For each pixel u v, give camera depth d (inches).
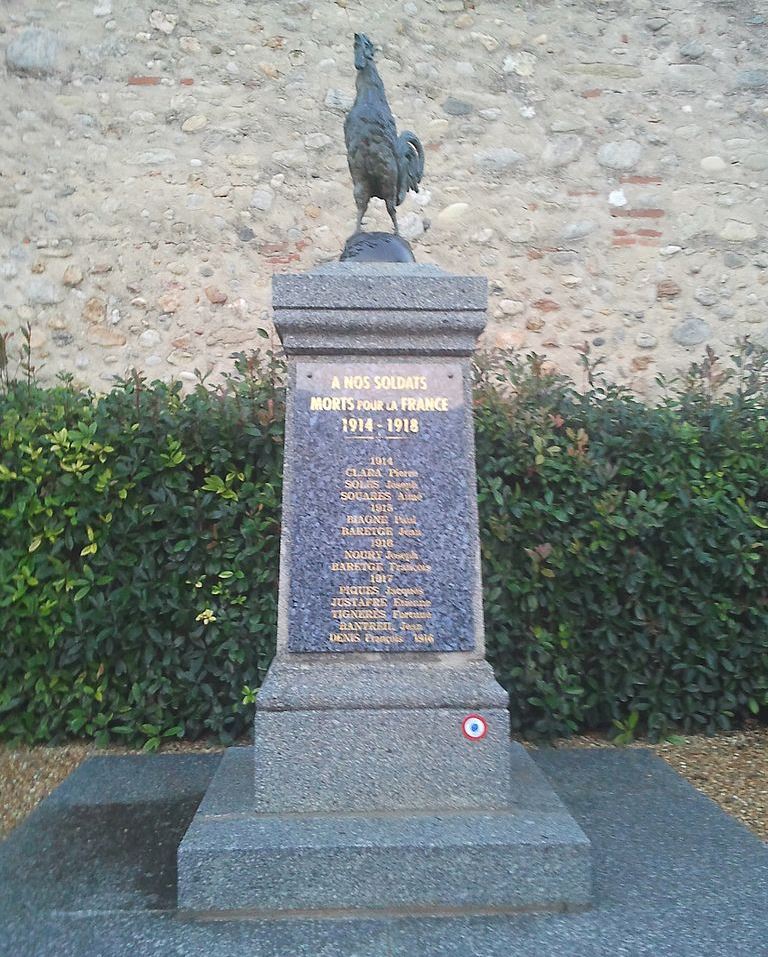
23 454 163.0
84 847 112.6
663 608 162.2
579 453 161.9
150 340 233.8
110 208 235.9
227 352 234.5
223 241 237.3
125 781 140.4
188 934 89.1
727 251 247.4
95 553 160.4
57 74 238.1
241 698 161.6
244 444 161.9
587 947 86.2
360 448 109.5
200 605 160.1
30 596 159.9
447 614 106.8
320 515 108.3
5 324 232.4
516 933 88.9
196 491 159.3
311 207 240.5
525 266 244.4
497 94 249.3
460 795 101.7
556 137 248.7
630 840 113.8
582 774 143.3
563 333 242.8
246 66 243.0
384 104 122.3
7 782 145.8
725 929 89.8
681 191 248.5
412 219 243.1
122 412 164.4
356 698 101.7
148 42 240.7
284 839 94.0
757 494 172.2
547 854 93.8
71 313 233.3
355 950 85.9
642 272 245.4
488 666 105.9
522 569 164.1
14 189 235.3
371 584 107.2
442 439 110.2
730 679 168.4
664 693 166.9
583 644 165.3
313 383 110.2
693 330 244.4
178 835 116.6
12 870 105.3
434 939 87.8
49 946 87.1
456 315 109.3
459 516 108.8
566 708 159.8
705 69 252.7
